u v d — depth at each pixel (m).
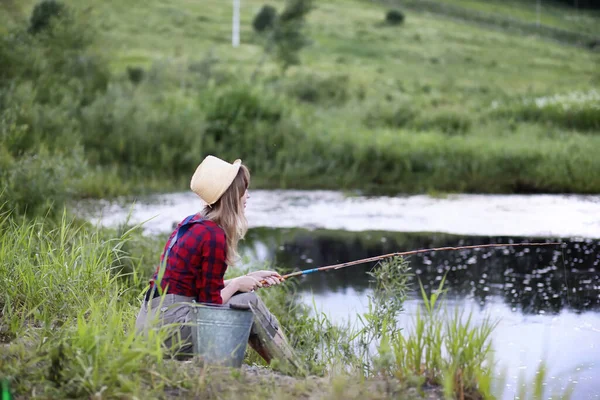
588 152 22.97
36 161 13.73
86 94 25.41
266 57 51.44
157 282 5.68
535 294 10.75
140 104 25.34
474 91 46.03
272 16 58.44
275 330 6.07
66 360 5.20
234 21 56.06
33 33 26.98
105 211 17.09
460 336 5.83
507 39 62.59
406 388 5.49
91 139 22.94
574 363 7.87
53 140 20.77
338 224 16.75
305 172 23.33
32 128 20.41
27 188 12.61
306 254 13.79
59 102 24.28
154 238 13.39
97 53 27.78
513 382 7.30
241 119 25.03
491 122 32.19
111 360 5.18
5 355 5.52
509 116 33.34
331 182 23.19
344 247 14.35
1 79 23.20
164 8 61.91
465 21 67.94
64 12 27.55
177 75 37.09
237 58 51.19
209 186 5.85
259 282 6.21
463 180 22.34
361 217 17.59
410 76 49.97
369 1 72.50
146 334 5.55
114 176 21.08
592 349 8.31
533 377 7.44
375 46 58.34
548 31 65.56
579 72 52.94
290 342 7.61
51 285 7.00
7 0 35.22
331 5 69.88
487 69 53.19
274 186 23.02
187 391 5.13
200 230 5.77
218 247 5.74
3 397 4.60
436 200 20.02
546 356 8.09
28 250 7.66
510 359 8.01
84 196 19.16
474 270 12.35
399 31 63.16
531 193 20.97
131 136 23.34
